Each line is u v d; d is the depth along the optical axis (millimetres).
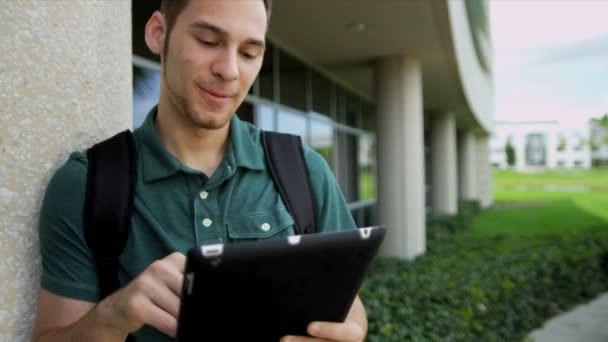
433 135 15016
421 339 3582
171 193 1013
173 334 775
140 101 4188
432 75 9438
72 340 845
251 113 5980
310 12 5551
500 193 40188
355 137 11062
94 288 956
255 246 697
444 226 12516
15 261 1027
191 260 661
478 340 4312
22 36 1035
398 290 4504
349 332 833
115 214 966
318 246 748
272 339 803
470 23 11469
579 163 69438
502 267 6375
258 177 1108
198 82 955
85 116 1178
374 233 809
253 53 991
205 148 1070
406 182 7895
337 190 1242
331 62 8109
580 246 8570
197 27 938
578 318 6246
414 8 5477
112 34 1291
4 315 1013
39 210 1066
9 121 1015
